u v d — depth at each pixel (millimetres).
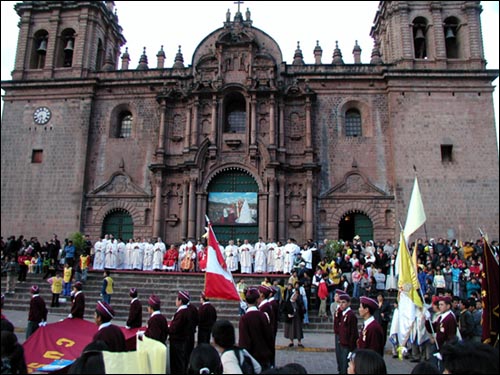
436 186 35781
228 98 39156
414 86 37719
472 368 5000
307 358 16609
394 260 26625
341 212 36500
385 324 17734
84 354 7105
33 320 15664
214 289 11461
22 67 41438
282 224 35938
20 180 38625
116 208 37938
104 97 40406
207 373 7523
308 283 24859
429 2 40250
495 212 35219
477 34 39094
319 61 40594
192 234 35938
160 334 11422
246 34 39250
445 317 12719
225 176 37625
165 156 38156
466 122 37000
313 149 37375
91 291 26703
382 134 37875
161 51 41656
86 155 38688
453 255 27578
